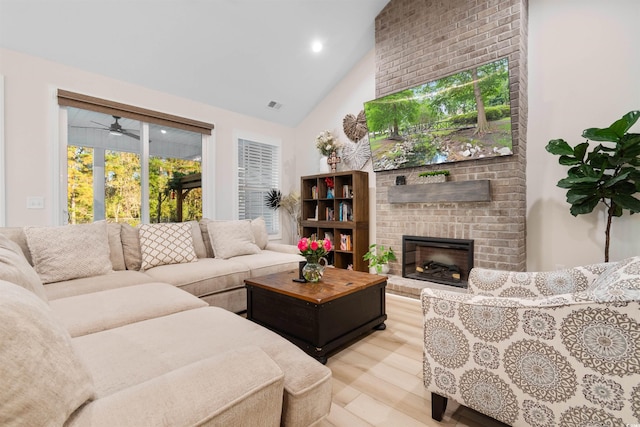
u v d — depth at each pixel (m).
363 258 4.29
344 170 4.74
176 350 1.13
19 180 2.89
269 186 5.17
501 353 1.21
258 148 5.02
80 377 0.65
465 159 3.26
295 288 2.18
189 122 4.08
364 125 4.46
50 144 3.05
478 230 3.21
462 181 3.23
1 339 0.52
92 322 1.43
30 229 2.28
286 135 5.37
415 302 3.24
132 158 3.72
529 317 1.14
